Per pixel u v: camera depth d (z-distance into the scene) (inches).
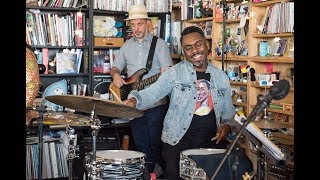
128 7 213.3
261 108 85.2
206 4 201.0
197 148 139.8
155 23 221.8
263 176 115.6
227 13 187.6
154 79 187.2
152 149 189.9
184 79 146.6
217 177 116.5
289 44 161.3
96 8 208.4
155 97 146.0
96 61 211.3
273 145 101.6
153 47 192.2
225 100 149.3
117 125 209.0
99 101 122.2
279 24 159.9
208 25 201.0
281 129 158.7
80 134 199.6
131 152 136.3
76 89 207.5
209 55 198.5
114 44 212.2
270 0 165.6
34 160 193.8
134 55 195.3
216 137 137.8
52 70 205.8
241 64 186.4
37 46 200.7
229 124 139.9
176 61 219.8
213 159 119.4
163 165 189.0
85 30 207.9
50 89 198.1
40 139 136.9
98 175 124.0
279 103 163.8
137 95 143.4
